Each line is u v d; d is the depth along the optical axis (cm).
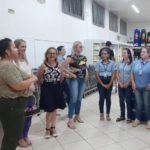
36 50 547
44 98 332
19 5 480
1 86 204
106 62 421
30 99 298
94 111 508
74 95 390
